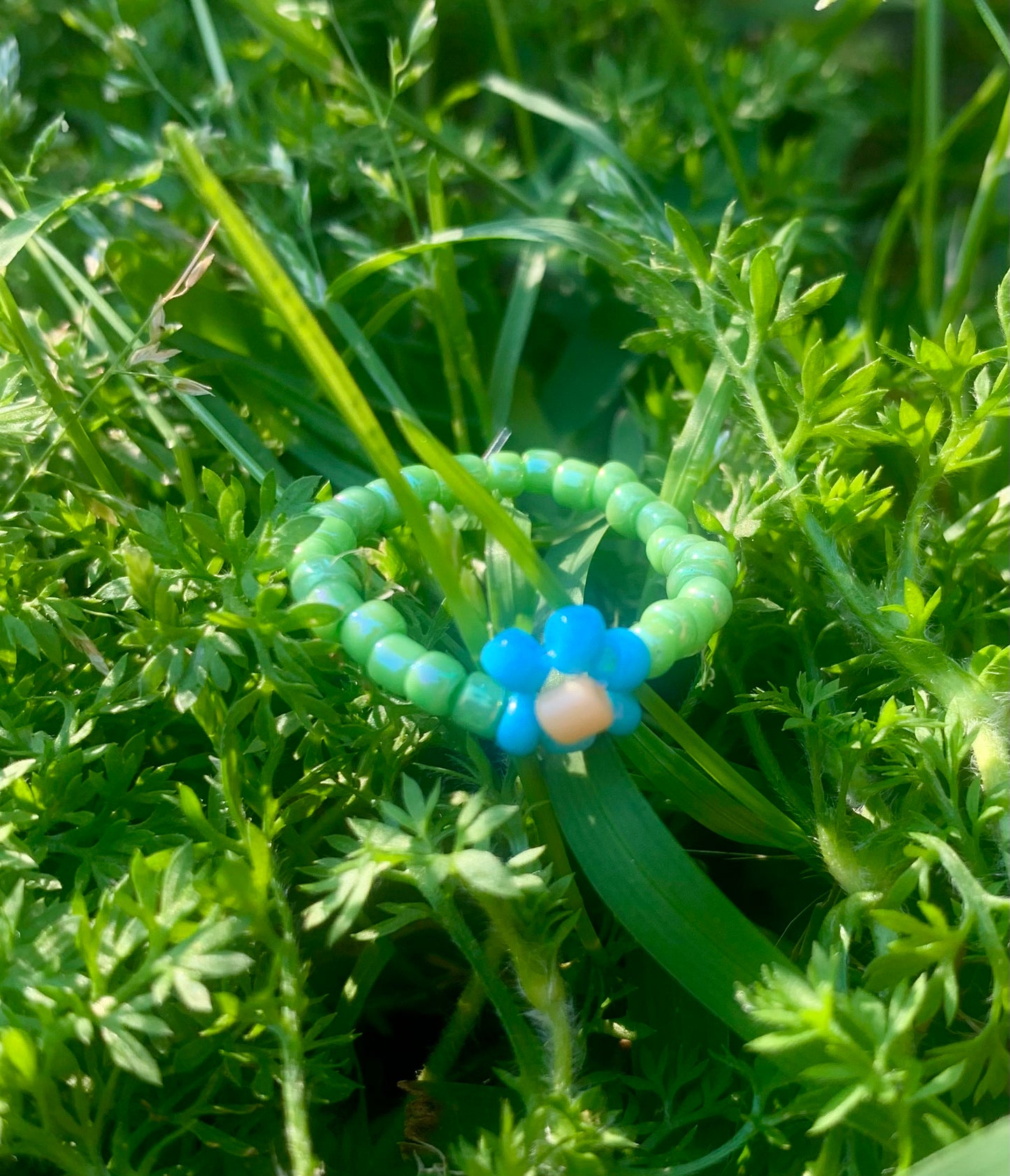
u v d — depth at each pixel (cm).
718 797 5
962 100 11
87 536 5
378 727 5
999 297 5
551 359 9
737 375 5
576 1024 5
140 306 7
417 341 8
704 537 6
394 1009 6
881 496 5
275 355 7
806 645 6
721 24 10
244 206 8
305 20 7
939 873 5
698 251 6
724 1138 5
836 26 9
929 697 5
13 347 5
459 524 6
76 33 9
